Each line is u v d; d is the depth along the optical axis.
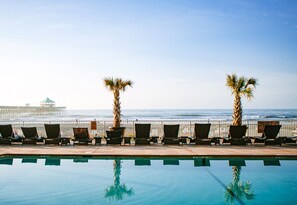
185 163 10.02
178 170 9.23
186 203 6.55
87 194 7.23
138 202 6.65
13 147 12.30
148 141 12.88
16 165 9.96
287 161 10.24
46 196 7.06
